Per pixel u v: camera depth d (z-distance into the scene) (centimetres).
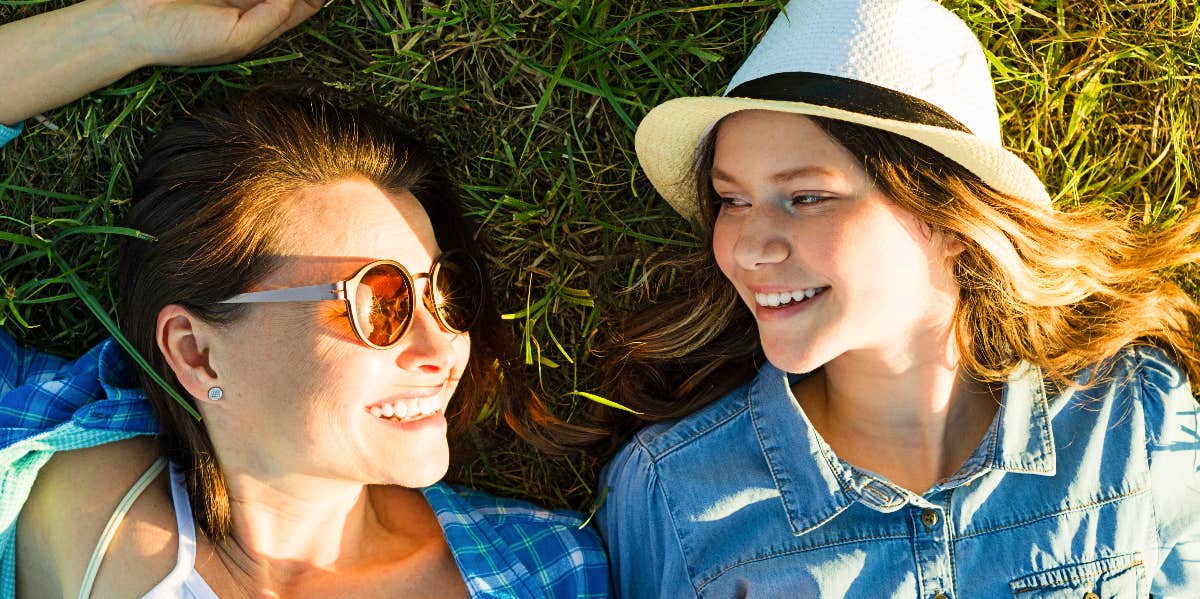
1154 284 172
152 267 146
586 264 188
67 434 152
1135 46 181
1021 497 160
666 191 173
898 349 153
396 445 149
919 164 142
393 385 147
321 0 169
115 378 162
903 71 138
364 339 141
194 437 153
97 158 174
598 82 176
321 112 151
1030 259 154
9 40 158
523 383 182
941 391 158
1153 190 191
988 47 182
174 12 159
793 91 139
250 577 157
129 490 154
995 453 159
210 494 153
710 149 159
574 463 195
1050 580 157
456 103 178
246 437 150
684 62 177
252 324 142
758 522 166
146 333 151
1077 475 161
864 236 141
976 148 139
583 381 193
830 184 140
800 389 176
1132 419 165
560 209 182
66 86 161
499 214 183
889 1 140
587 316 189
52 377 164
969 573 158
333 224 143
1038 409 162
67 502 153
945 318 154
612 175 184
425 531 173
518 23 173
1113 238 166
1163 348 174
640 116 179
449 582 168
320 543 161
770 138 141
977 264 152
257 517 156
